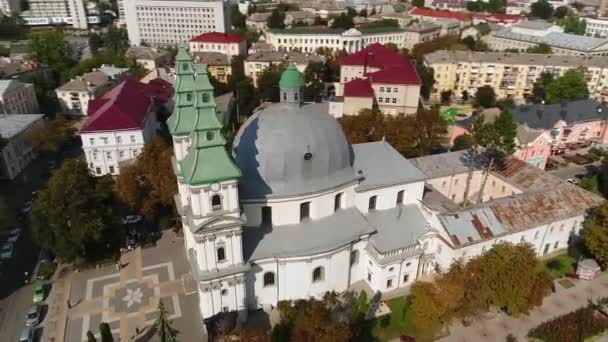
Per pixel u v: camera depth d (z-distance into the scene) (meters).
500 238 68.12
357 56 165.88
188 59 58.62
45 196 69.25
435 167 89.38
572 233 76.44
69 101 147.00
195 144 48.88
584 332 58.16
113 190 78.94
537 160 107.69
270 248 58.53
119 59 192.12
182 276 69.62
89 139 104.44
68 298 65.50
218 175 49.84
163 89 145.12
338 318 56.41
